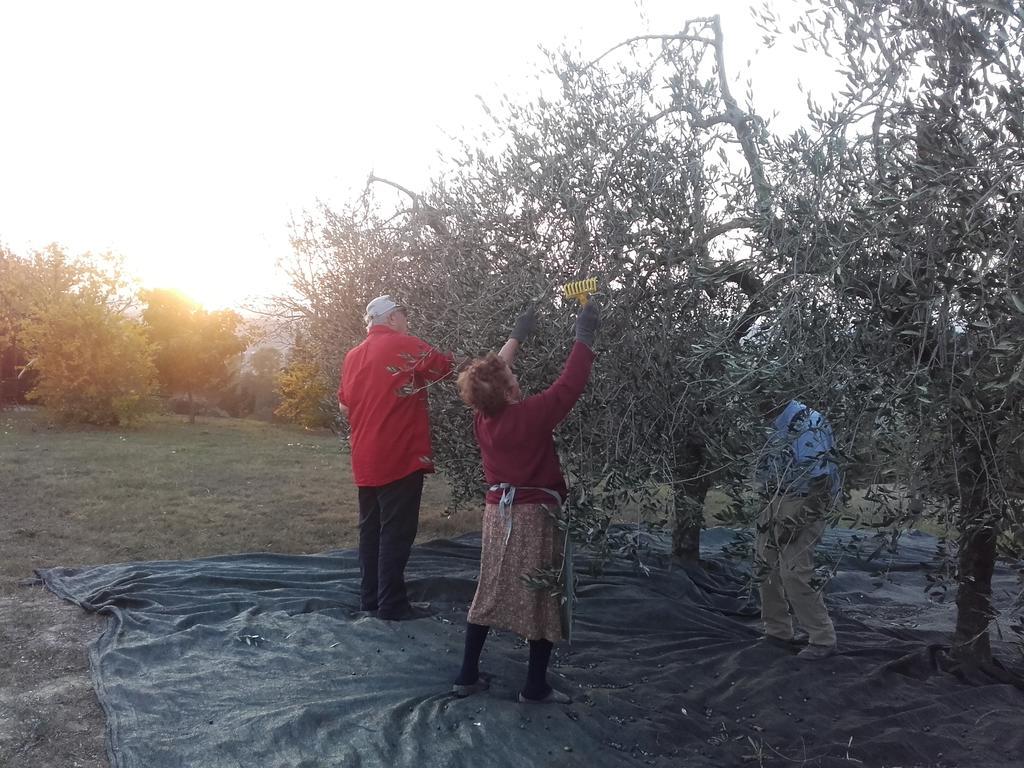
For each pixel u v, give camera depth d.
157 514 7.58
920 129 2.42
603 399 3.43
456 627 4.37
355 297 5.51
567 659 4.03
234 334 18.02
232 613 4.50
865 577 6.16
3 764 2.89
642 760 3.05
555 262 3.51
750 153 3.27
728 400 2.96
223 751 2.91
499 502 3.26
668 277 3.44
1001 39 2.28
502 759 2.94
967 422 2.44
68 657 3.88
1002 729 3.40
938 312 2.33
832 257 2.54
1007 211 2.25
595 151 3.54
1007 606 5.01
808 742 3.29
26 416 16.69
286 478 10.08
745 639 4.55
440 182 4.34
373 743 2.97
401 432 4.35
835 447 2.61
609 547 3.41
